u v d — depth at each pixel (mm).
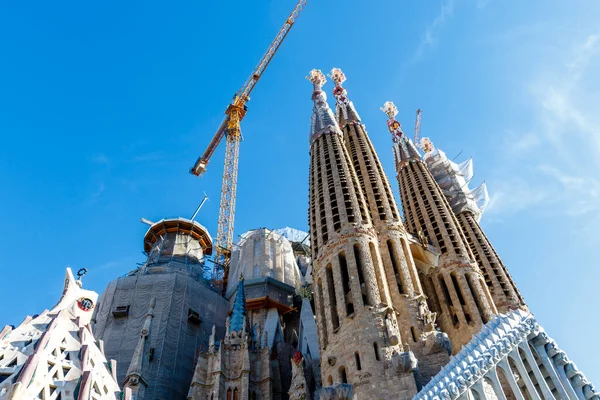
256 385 66000
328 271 64188
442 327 73062
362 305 57250
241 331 71562
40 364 34375
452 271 77188
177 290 85062
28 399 31969
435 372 54250
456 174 104750
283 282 95812
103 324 79250
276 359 73250
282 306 86438
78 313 41781
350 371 52250
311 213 74688
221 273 113062
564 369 39250
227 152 139625
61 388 34250
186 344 78562
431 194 91312
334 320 59281
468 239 89000
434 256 78625
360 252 63875
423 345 57031
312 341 73812
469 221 93312
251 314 85438
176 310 81750
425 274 79688
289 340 84938
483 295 73750
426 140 117750
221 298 91125
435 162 108500
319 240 68312
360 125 98812
